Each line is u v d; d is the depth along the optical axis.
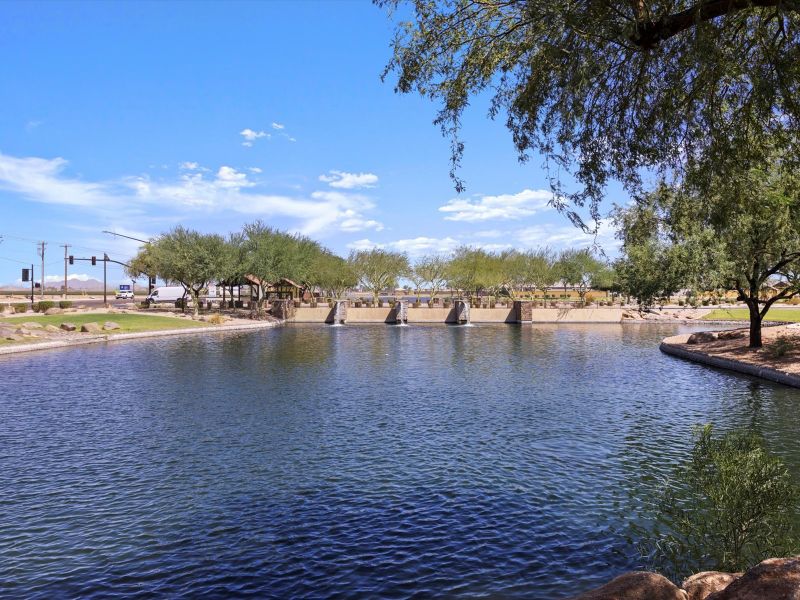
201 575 8.33
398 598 7.66
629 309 82.19
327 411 19.73
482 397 22.48
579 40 6.98
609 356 37.59
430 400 21.81
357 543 9.39
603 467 13.38
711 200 8.52
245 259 73.00
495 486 12.11
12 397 22.28
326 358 35.97
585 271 93.31
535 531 9.81
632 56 7.50
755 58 7.68
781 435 16.05
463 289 97.44
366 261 86.81
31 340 42.00
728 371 29.95
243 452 14.69
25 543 9.40
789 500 7.57
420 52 8.35
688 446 15.11
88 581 8.16
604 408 20.28
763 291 33.69
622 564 8.59
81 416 18.91
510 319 79.31
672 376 28.19
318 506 10.99
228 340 49.06
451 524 10.13
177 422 18.03
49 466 13.52
